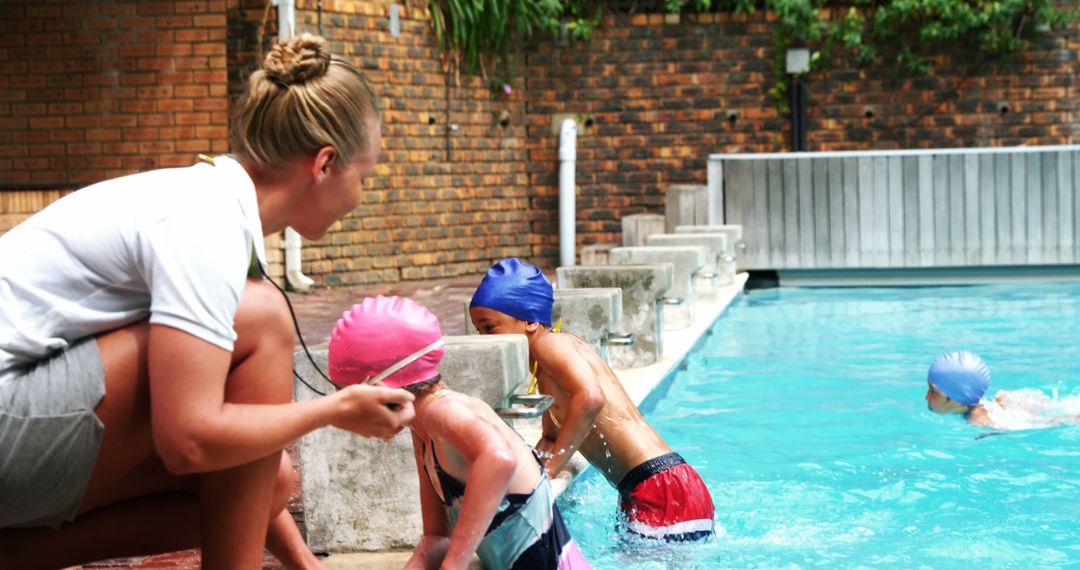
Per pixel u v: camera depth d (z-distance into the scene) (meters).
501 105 13.34
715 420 5.78
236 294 2.17
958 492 4.42
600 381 3.96
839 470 4.77
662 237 9.98
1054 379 6.64
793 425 5.65
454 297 10.80
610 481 4.01
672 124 13.84
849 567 3.55
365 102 2.38
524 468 2.92
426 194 12.51
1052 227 11.87
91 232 2.19
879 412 5.92
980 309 9.95
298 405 2.25
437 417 2.73
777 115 13.82
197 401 2.12
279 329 2.33
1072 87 13.69
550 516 2.96
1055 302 10.30
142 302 2.24
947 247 11.99
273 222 2.38
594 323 5.69
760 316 9.78
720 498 4.38
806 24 13.54
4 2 11.28
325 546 3.64
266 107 2.31
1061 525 3.97
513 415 3.42
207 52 11.11
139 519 2.50
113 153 11.31
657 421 5.78
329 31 11.39
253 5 11.04
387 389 2.32
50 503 2.22
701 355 7.78
